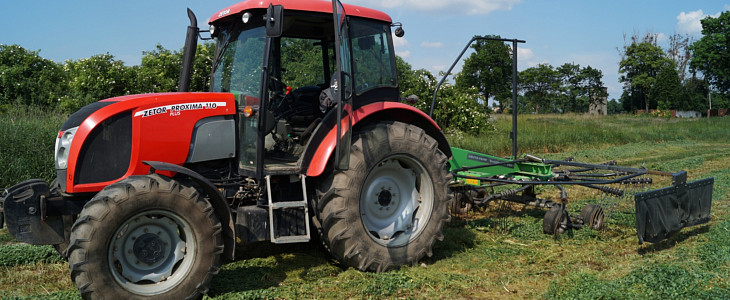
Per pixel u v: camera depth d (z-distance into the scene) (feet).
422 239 17.71
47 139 28.50
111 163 14.60
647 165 42.63
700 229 22.30
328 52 19.52
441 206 18.12
